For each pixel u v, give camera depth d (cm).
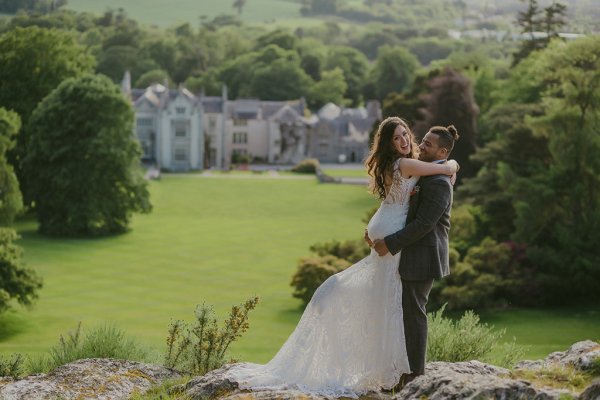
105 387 1239
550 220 6538
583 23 13550
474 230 6756
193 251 8319
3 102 10450
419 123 10412
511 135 7544
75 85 9406
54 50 10631
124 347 1595
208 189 12938
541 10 14300
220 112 17038
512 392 936
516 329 5069
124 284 6762
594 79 6588
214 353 1404
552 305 5853
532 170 6994
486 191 7331
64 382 1258
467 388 957
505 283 5816
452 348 1509
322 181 13925
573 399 895
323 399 1056
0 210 6206
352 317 1125
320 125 18062
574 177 6462
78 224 9106
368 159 1141
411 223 1080
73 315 5578
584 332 4959
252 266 7612
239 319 1420
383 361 1107
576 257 6012
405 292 1106
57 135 9206
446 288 5684
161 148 16388
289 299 6238
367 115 18438
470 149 10294
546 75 7269
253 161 17875
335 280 1140
